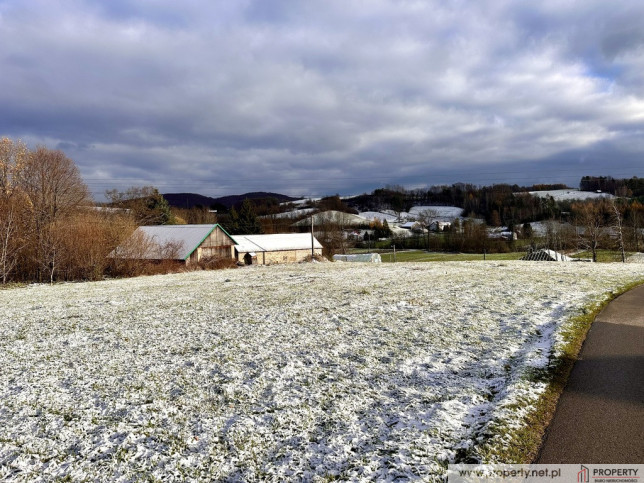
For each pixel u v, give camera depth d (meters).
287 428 5.29
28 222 30.38
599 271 21.61
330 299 14.62
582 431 4.75
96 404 6.36
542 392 5.84
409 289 16.34
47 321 12.68
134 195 66.81
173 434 5.30
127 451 4.95
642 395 5.62
